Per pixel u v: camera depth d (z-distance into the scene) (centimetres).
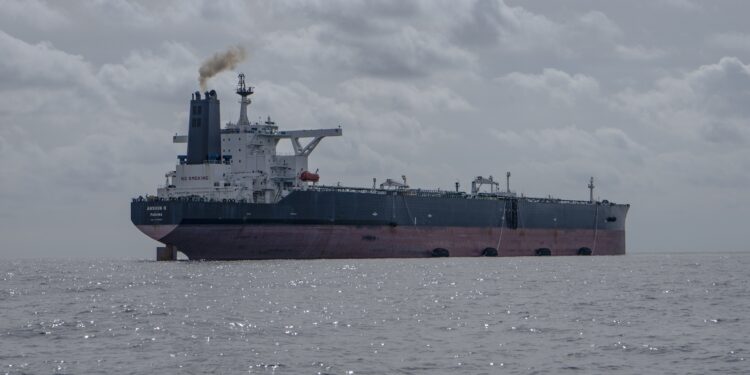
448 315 17375
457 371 11444
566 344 13512
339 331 15000
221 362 12044
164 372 11406
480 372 11381
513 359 12244
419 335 14488
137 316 17388
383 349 13050
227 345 13488
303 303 19912
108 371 11494
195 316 17312
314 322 16262
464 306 19175
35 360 12281
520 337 14225
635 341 13812
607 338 14125
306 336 14412
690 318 16862
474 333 14712
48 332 15000
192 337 14325
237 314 17675
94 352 12925
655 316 17188
